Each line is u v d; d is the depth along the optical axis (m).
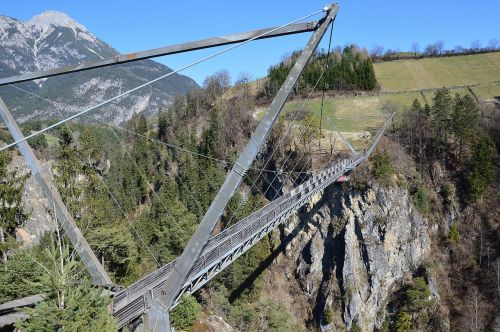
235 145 85.81
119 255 36.50
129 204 74.50
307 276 62.44
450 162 68.56
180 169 81.25
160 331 15.62
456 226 62.91
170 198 67.12
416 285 56.31
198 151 86.62
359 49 124.44
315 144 72.12
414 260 59.47
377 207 59.22
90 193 42.75
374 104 96.31
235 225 27.95
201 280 20.38
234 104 101.00
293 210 35.78
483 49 126.50
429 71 117.19
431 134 71.81
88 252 17.45
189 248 15.18
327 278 60.59
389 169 61.19
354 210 59.75
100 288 13.48
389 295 58.16
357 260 59.03
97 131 83.38
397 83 111.12
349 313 56.56
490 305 54.75
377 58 133.75
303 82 107.69
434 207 64.69
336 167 52.69
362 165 62.31
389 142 74.00
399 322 55.16
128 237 38.12
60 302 11.79
